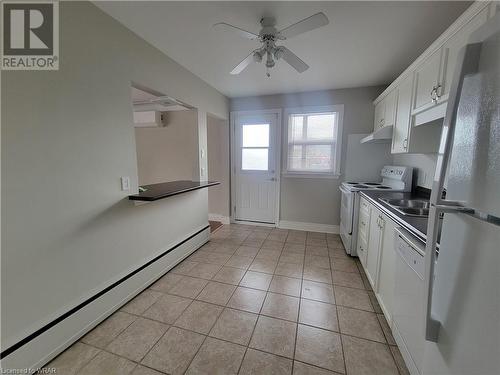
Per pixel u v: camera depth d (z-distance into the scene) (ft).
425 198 7.43
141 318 5.81
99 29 5.32
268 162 13.10
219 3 5.16
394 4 5.14
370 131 11.08
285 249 10.22
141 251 6.95
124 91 6.09
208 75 9.48
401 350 4.58
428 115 5.85
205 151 10.57
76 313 5.04
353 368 4.47
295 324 5.62
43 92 4.33
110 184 5.79
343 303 6.43
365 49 7.22
